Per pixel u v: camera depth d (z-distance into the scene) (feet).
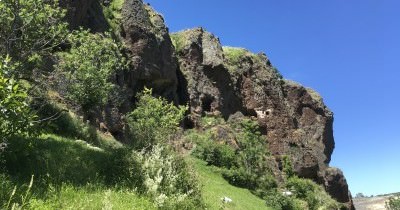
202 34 228.22
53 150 53.16
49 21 57.16
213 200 86.02
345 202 225.15
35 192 36.50
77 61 91.04
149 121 102.58
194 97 200.64
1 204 30.32
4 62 35.99
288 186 183.32
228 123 208.03
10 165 42.50
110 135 114.21
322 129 274.16
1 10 50.52
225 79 217.97
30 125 37.06
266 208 125.08
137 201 45.47
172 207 49.85
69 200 37.70
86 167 50.70
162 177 53.57
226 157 157.17
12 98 33.17
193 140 167.53
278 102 231.30
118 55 134.31
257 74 236.02
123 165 54.24
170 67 179.83
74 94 92.02
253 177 155.63
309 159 215.10
